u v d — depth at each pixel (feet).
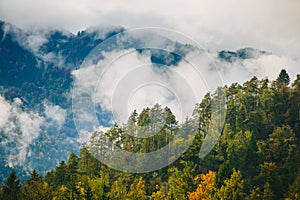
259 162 166.61
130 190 157.89
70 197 144.87
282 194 148.77
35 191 153.79
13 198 152.25
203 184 143.64
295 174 156.35
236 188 136.15
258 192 143.54
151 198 153.69
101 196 145.38
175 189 147.43
